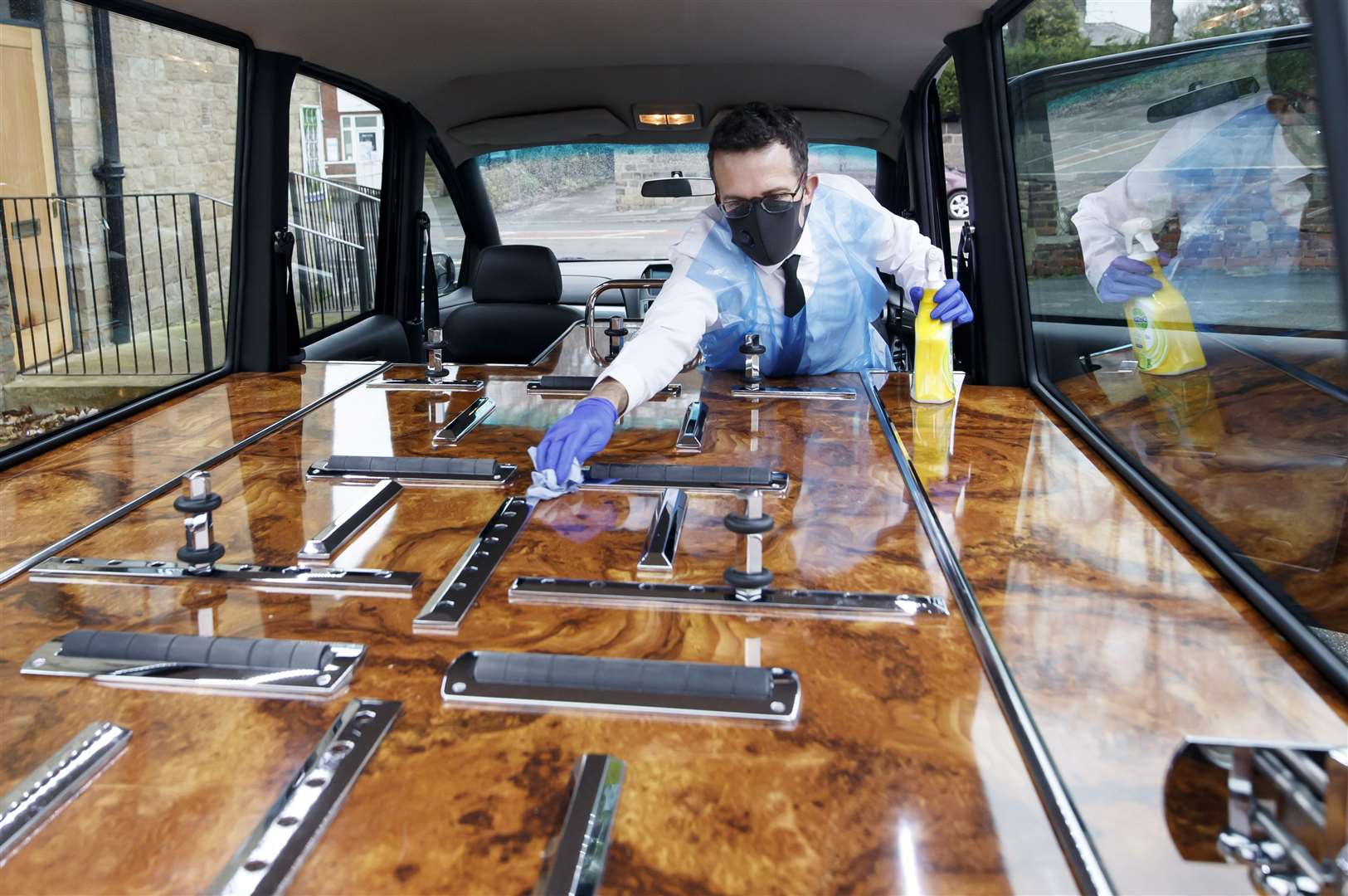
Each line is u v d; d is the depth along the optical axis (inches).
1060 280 84.4
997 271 94.2
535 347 146.3
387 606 45.7
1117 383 70.1
